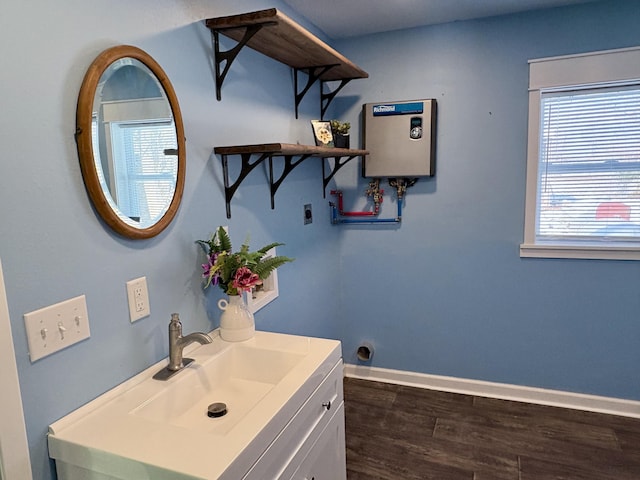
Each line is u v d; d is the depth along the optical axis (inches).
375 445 91.4
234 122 71.4
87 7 44.5
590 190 99.9
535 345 106.3
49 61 40.8
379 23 101.3
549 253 101.8
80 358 45.1
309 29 99.7
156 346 55.7
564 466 83.4
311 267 103.7
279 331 88.9
